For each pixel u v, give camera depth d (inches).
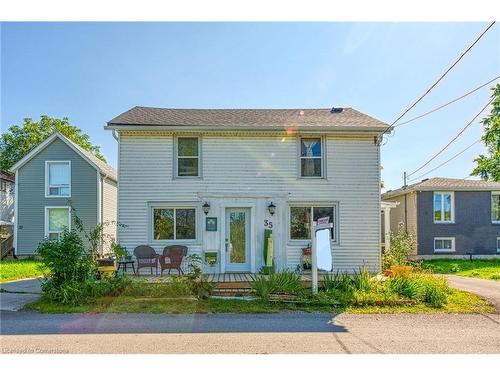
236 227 466.9
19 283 424.5
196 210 462.3
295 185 469.4
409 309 308.5
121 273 386.3
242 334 235.5
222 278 403.5
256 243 460.4
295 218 470.9
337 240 466.6
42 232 717.9
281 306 315.3
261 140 472.4
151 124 454.6
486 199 752.3
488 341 223.9
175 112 537.3
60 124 1305.4
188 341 220.1
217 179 465.1
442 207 750.5
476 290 386.6
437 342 221.3
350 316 286.8
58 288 323.3
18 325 254.1
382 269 476.7
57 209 725.3
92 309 300.2
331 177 471.5
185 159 470.3
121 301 321.4
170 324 259.1
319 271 457.1
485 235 745.6
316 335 234.5
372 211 470.0
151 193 458.9
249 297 343.6
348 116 522.0
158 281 366.3
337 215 468.8
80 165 728.3
